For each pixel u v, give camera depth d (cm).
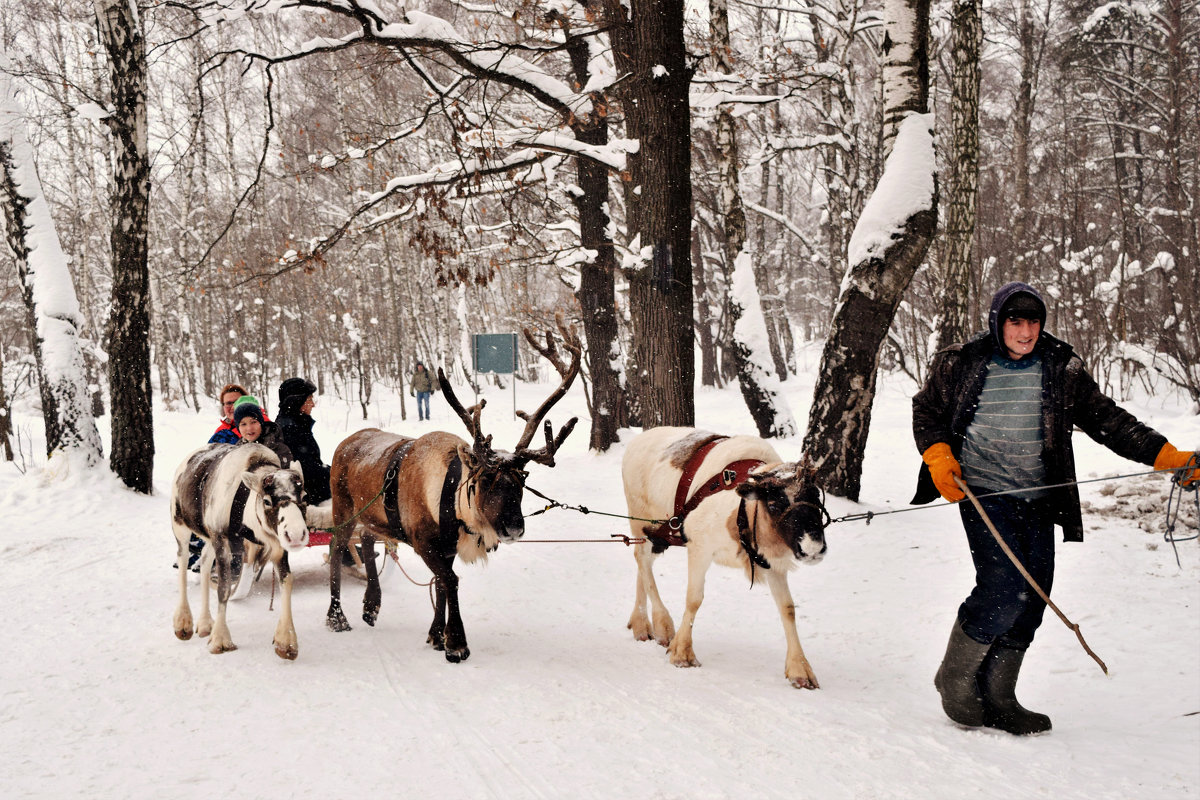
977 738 409
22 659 556
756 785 368
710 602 688
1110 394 1670
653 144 1065
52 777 383
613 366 1514
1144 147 2620
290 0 1052
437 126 2131
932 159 926
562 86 1195
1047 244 2194
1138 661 497
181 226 2928
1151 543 713
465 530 570
